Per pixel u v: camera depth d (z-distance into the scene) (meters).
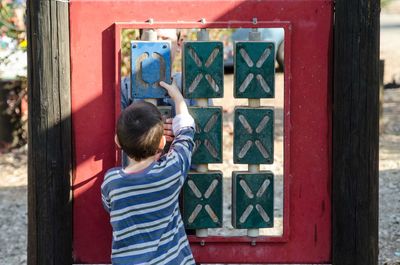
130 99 3.58
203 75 3.36
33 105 3.38
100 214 3.46
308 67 3.39
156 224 3.05
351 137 3.35
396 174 6.96
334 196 3.42
